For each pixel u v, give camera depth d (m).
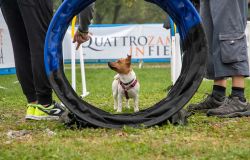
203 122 5.58
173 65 9.85
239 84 6.02
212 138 4.70
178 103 5.31
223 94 6.45
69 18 5.38
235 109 5.96
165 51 21.05
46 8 5.86
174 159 3.90
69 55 18.88
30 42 5.87
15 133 5.15
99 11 40.97
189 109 6.50
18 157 3.97
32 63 5.91
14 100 9.45
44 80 5.98
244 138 4.70
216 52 6.04
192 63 5.40
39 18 5.83
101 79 16.30
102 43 20.84
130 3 26.75
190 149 4.14
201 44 5.37
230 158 3.84
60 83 5.30
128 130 5.04
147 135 4.81
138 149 4.16
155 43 21.03
